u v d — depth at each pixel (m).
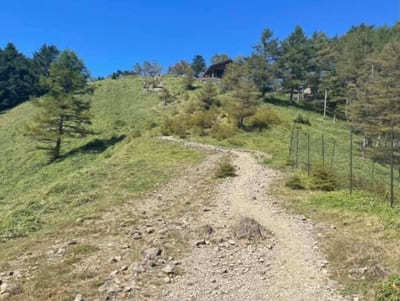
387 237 9.77
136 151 34.22
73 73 49.47
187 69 89.25
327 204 13.99
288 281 7.53
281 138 40.12
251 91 47.72
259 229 10.72
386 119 40.41
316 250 9.33
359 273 7.65
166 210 14.02
